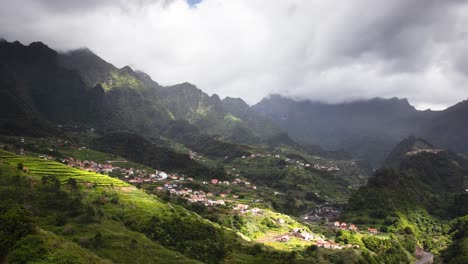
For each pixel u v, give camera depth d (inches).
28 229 4188.0
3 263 3745.1
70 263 3900.1
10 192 6304.1
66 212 6240.2
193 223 7362.2
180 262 5374.0
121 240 5600.4
